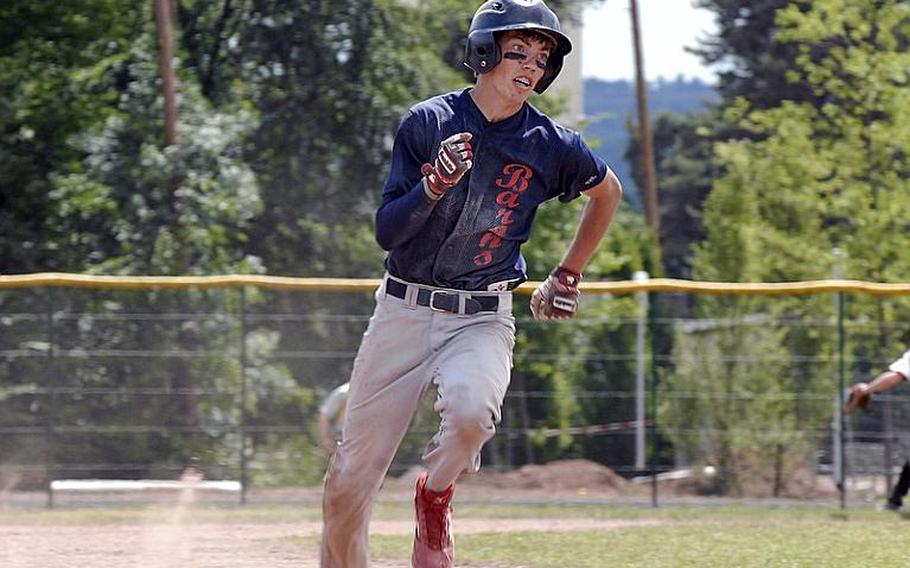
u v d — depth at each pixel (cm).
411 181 1247
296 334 3266
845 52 5184
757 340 3275
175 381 3238
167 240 4381
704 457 3250
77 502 3112
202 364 3241
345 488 1337
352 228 5122
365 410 1320
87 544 2205
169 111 4612
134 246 4450
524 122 1273
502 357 1298
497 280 1302
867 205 4856
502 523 2664
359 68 5175
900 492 2986
